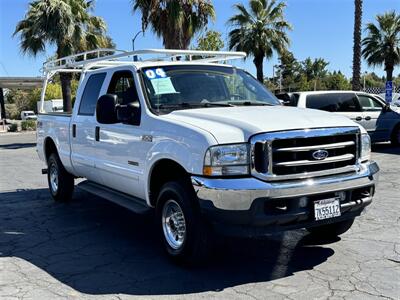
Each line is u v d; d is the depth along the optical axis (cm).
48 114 820
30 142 2331
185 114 491
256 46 3011
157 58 658
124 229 638
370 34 3659
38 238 602
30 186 991
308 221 438
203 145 426
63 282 452
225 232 431
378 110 1416
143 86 537
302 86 7862
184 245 466
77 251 546
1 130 3644
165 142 474
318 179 438
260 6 2998
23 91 7500
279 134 421
